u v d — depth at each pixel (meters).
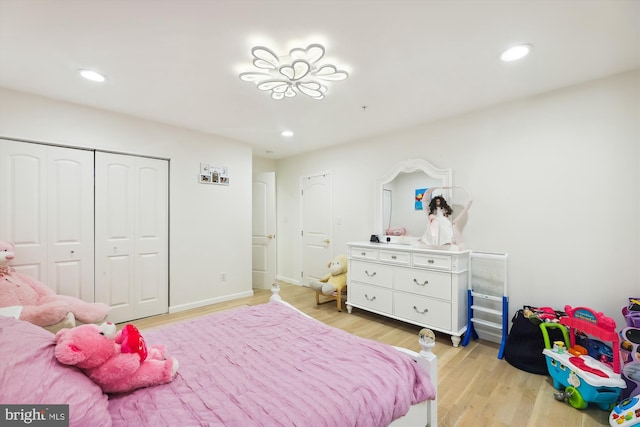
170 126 3.39
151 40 1.74
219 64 2.02
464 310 2.73
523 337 2.26
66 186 2.74
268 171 5.32
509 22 1.56
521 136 2.56
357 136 3.79
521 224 2.56
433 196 3.06
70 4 1.42
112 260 3.01
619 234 2.12
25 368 0.82
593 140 2.22
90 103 2.74
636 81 2.05
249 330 1.66
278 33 1.67
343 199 4.18
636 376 1.58
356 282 3.42
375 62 1.98
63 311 2.12
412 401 1.19
